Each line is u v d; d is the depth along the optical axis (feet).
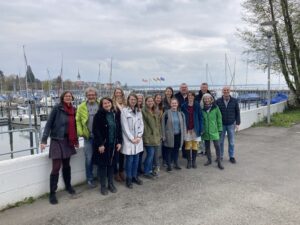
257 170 24.43
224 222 15.38
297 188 20.20
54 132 18.54
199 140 25.26
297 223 15.20
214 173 23.63
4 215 16.49
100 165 19.19
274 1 70.18
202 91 28.22
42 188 19.02
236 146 33.81
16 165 17.66
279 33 71.36
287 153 30.40
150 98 22.47
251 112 48.83
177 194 19.30
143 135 22.35
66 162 19.40
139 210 16.98
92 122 20.17
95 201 18.33
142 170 23.53
